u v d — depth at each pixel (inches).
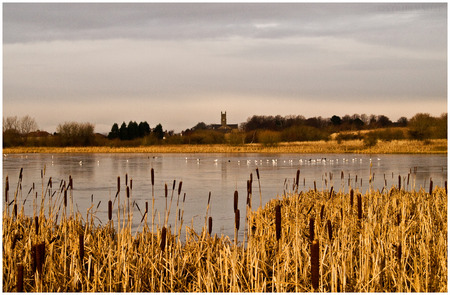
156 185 1226.6
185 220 704.4
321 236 400.8
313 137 4658.0
